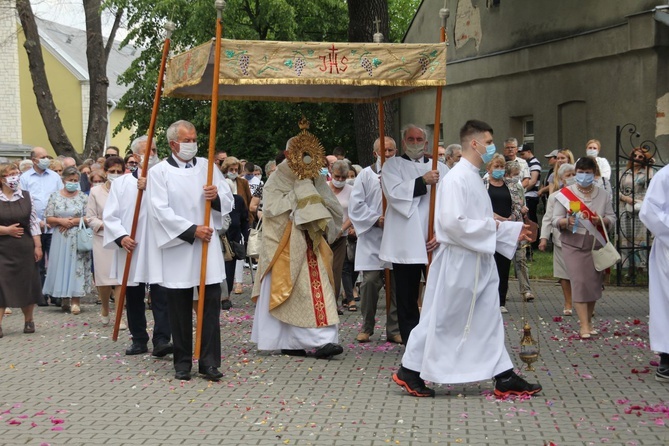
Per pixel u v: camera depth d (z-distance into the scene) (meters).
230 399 7.49
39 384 8.14
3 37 33.66
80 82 39.22
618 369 8.48
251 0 25.56
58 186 14.18
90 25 20.36
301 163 9.23
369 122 16.45
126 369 8.77
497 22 20.38
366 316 9.97
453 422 6.66
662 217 7.92
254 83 8.23
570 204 9.85
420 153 9.16
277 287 9.20
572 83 17.97
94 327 11.34
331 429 6.53
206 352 8.23
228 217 12.23
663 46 15.58
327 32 27.05
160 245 8.14
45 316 12.33
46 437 6.42
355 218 9.59
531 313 11.80
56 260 12.35
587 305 10.06
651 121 15.77
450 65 22.41
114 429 6.61
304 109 26.66
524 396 7.34
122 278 9.33
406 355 7.44
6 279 10.69
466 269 7.16
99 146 20.50
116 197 9.17
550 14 18.50
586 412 6.91
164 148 27.17
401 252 8.90
